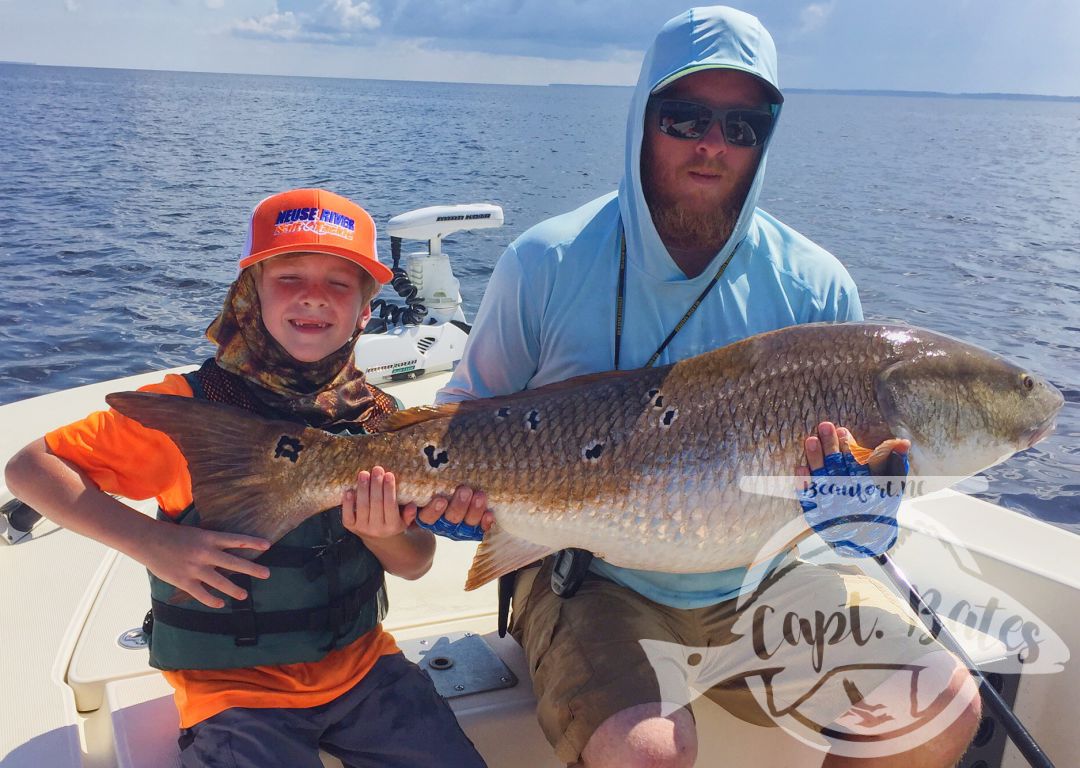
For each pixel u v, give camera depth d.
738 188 2.49
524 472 2.25
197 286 10.68
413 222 4.88
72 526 1.99
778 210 20.17
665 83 2.38
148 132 43.31
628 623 2.26
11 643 2.56
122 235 14.31
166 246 13.35
